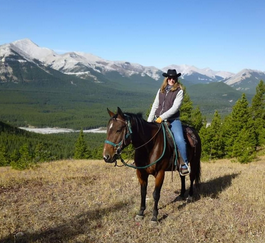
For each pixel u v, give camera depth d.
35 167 14.59
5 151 46.66
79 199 7.79
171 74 6.10
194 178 7.64
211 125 32.91
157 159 5.80
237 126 34.16
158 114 6.37
